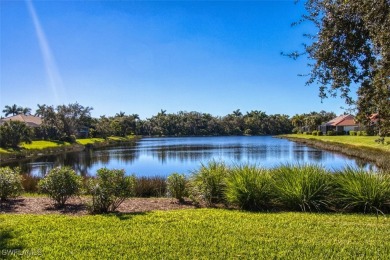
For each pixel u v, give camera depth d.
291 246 5.67
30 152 43.59
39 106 70.75
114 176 8.59
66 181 9.22
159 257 5.24
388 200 8.30
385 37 4.60
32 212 8.59
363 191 8.44
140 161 35.00
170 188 10.41
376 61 5.29
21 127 48.78
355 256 5.21
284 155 38.84
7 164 33.09
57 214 8.26
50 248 5.61
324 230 6.57
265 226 6.87
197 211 8.43
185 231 6.51
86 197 10.66
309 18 6.04
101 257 5.24
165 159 36.66
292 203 8.77
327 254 5.30
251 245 5.73
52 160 37.38
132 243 5.85
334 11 5.49
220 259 5.17
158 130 130.50
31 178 15.51
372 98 5.48
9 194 10.14
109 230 6.61
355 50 5.51
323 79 6.02
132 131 124.81
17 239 6.07
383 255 5.23
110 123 107.00
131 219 7.43
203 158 37.06
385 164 21.38
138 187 13.30
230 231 6.50
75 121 77.62
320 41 5.88
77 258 5.20
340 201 8.73
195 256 5.27
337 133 78.62
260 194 8.81
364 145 39.09
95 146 64.62
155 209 9.04
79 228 6.74
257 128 136.50
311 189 8.77
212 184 9.63
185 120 135.62
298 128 122.31
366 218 7.57
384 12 4.67
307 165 10.12
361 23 5.37
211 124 133.38
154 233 6.38
